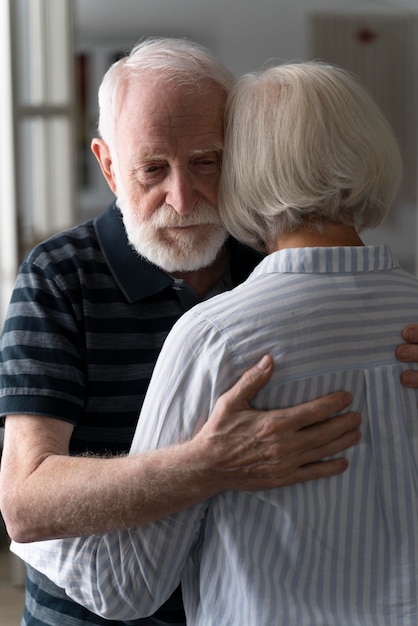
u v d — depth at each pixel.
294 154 1.16
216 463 1.11
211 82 1.37
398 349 1.17
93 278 1.47
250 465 1.11
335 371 1.14
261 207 1.20
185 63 1.37
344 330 1.15
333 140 1.17
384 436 1.16
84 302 1.44
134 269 1.47
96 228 1.52
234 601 1.15
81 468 1.21
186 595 1.26
